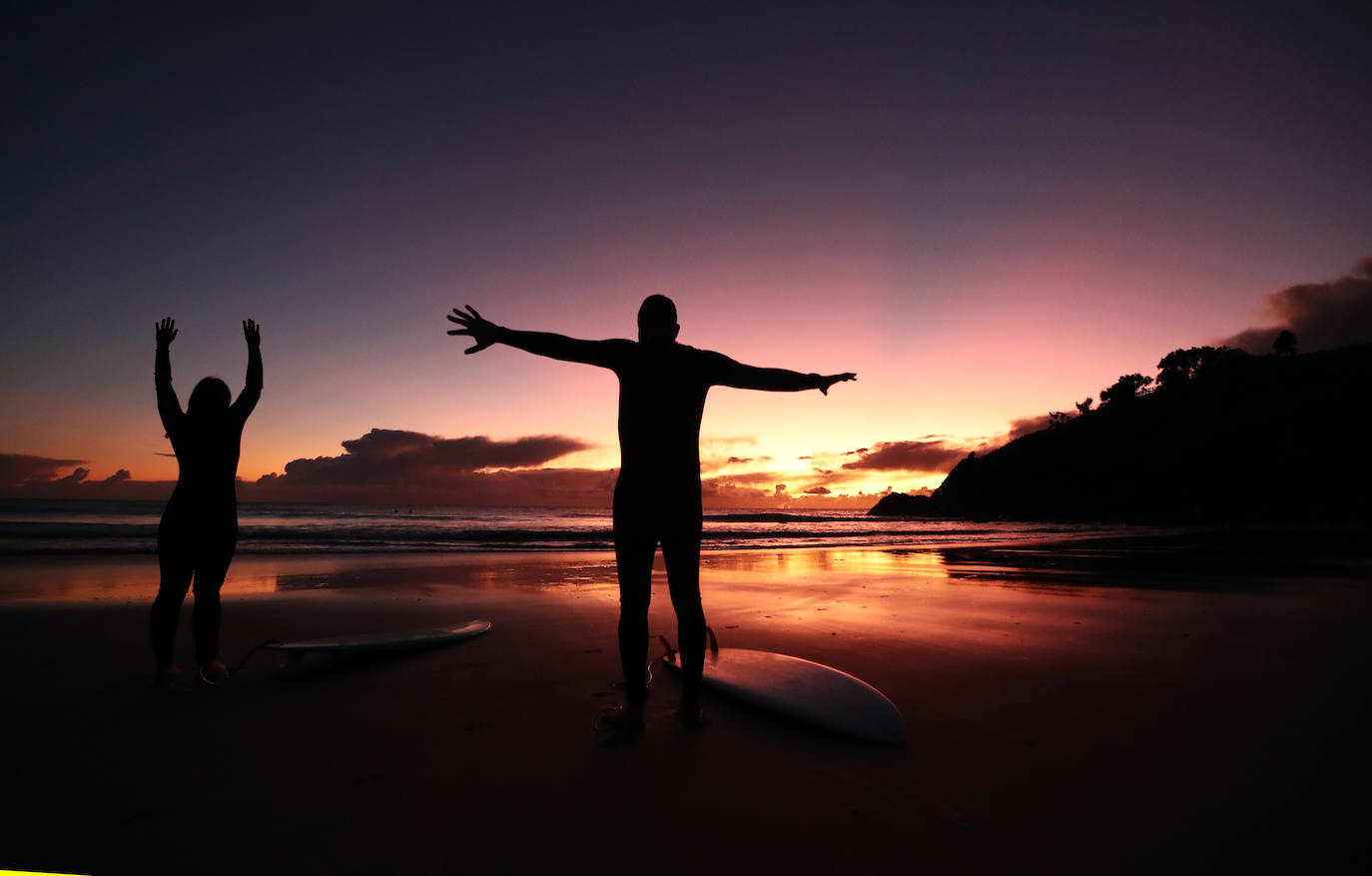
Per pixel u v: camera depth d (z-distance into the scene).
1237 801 1.63
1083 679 2.83
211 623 2.69
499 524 28.47
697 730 2.16
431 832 1.47
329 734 2.11
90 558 8.66
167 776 1.76
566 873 1.30
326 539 15.41
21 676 2.78
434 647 3.40
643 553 2.21
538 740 2.06
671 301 2.37
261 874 1.28
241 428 2.84
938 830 1.48
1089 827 1.50
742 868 1.32
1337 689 2.67
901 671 2.97
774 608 4.89
